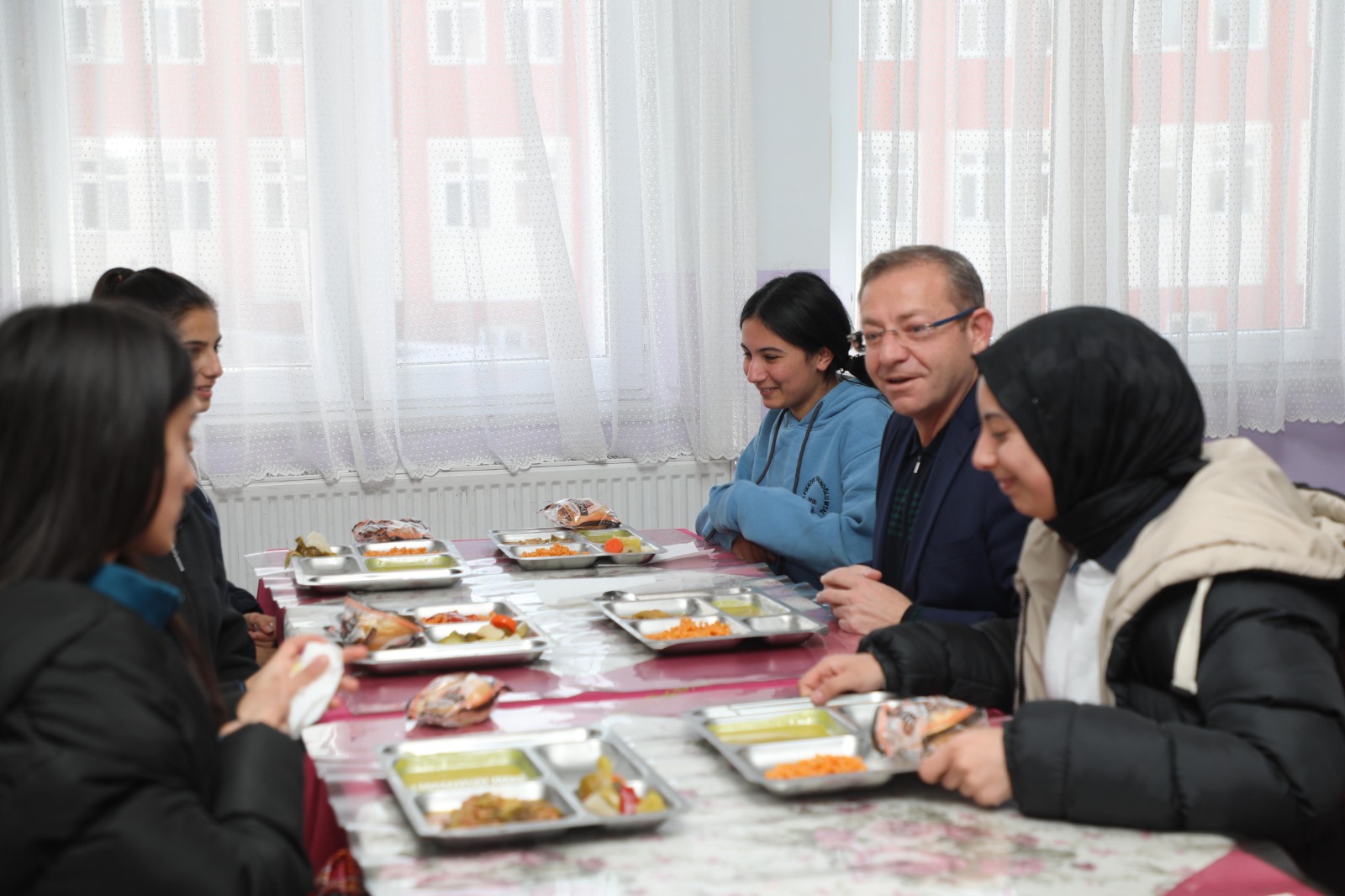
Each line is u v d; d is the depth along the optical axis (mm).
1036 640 1686
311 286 3959
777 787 1406
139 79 3717
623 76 4109
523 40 3990
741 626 2135
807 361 3004
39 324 1152
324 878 1444
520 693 1853
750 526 2781
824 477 2900
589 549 2879
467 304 4043
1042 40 4270
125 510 1149
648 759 1567
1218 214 4488
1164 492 1513
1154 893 1192
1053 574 1685
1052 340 1500
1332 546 1420
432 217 4008
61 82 3746
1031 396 1487
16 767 1072
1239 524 1396
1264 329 4547
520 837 1312
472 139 4043
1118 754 1328
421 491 4117
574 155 4133
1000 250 4340
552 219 4043
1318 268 4605
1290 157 4578
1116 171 4430
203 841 1116
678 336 4250
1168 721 1435
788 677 1931
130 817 1087
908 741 1499
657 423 4258
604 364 4281
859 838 1322
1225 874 1229
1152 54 4344
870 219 4273
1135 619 1458
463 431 4137
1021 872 1237
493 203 4074
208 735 1240
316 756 1592
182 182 3828
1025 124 4312
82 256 3740
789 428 3092
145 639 1159
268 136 3840
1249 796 1297
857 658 1786
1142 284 4445
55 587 1133
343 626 2047
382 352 3994
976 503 2164
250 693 1446
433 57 3953
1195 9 4340
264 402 3949
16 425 1131
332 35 3873
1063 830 1338
